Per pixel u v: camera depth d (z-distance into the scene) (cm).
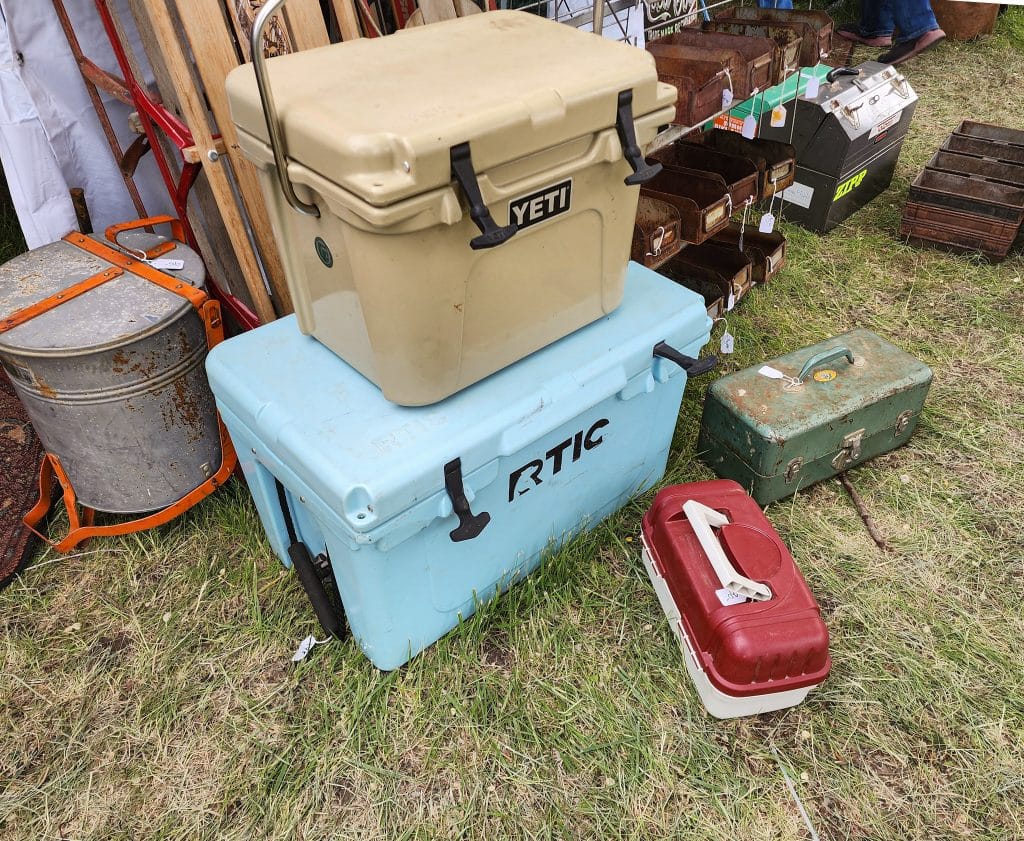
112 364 190
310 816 168
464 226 138
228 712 187
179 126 197
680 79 245
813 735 181
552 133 139
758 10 306
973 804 169
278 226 160
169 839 165
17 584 217
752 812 168
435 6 240
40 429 208
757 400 224
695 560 183
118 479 213
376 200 121
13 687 193
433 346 150
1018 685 189
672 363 196
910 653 196
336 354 177
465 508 161
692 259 321
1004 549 222
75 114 236
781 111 290
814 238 359
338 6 212
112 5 195
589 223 164
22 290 203
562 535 214
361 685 188
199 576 217
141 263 213
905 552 222
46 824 168
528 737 180
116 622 207
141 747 181
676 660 194
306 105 134
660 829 166
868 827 166
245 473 199
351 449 153
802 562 219
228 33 187
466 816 167
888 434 242
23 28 214
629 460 218
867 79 360
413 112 128
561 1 303
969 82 501
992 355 292
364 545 155
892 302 321
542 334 175
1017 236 358
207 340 211
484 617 199
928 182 345
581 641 199
